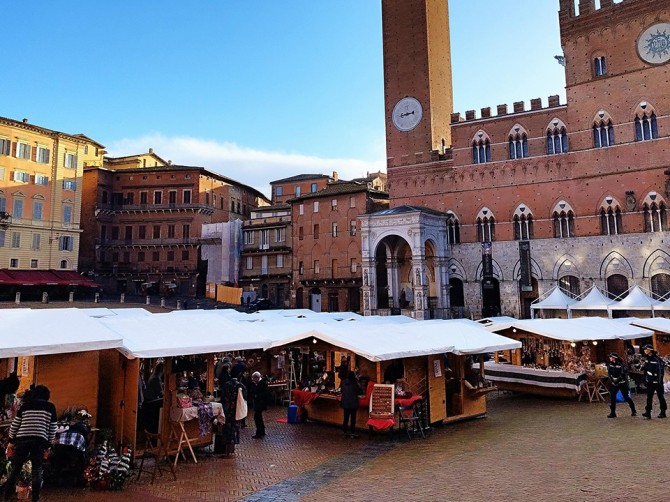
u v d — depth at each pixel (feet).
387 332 73.36
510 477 46.37
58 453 45.55
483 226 206.39
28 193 253.65
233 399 57.57
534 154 197.47
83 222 303.89
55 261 262.06
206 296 295.07
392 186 227.61
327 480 47.73
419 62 228.22
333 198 252.62
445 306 206.08
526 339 114.32
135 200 311.06
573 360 100.01
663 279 170.91
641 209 176.14
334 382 82.48
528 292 197.88
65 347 46.42
